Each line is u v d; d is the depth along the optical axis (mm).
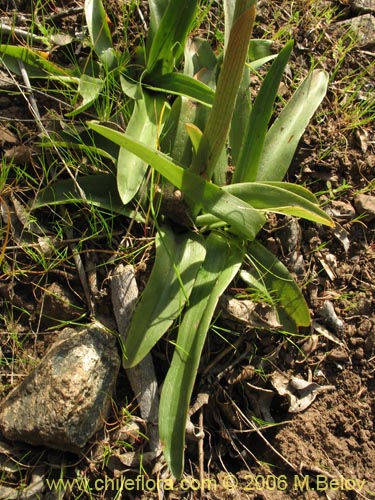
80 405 363
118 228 426
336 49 537
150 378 391
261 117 393
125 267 404
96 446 380
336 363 438
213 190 366
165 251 387
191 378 349
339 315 450
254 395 421
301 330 439
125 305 394
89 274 413
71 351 377
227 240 411
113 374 386
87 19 448
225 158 433
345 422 422
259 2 531
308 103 445
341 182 485
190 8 417
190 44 457
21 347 404
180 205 408
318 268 459
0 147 436
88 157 431
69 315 408
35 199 412
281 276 417
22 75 439
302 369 433
